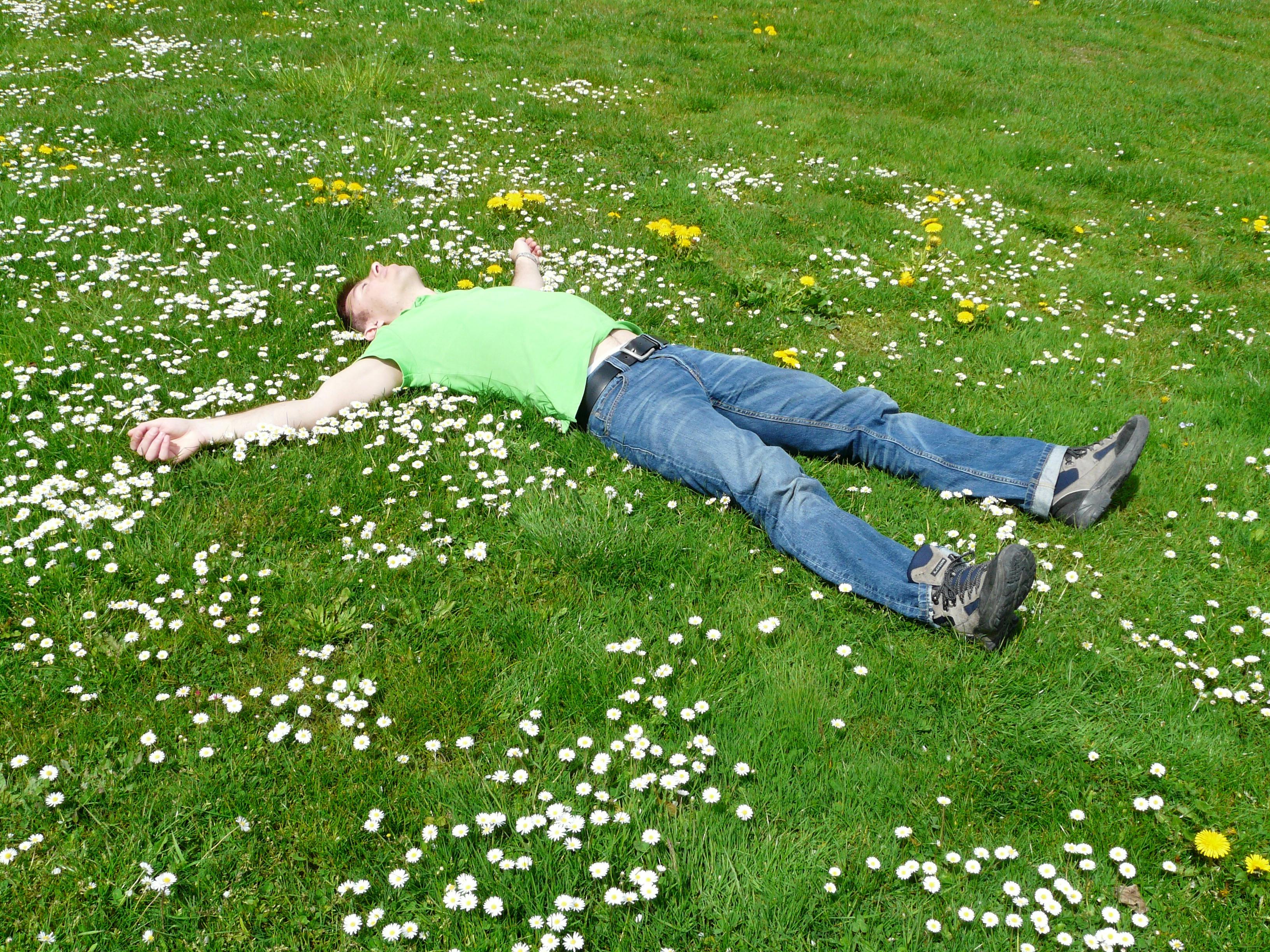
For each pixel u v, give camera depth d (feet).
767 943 6.16
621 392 10.95
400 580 9.23
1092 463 10.45
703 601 9.25
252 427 10.99
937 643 8.75
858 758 7.54
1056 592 9.59
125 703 7.73
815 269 18.69
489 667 8.26
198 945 6.00
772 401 11.25
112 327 13.43
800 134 27.84
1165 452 12.39
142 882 6.31
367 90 27.73
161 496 10.00
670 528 10.22
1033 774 7.51
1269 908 6.43
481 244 17.83
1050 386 14.49
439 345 12.12
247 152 21.84
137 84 27.30
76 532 9.38
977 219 21.89
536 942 6.10
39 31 32.94
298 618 8.63
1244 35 50.75
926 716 8.00
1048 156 28.19
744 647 8.65
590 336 11.37
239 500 10.17
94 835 6.63
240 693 7.96
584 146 25.27
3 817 6.70
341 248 16.92
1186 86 39.99
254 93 26.91
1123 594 9.66
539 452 11.32
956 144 28.55
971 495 10.89
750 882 6.49
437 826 6.81
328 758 7.34
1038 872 6.64
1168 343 16.65
